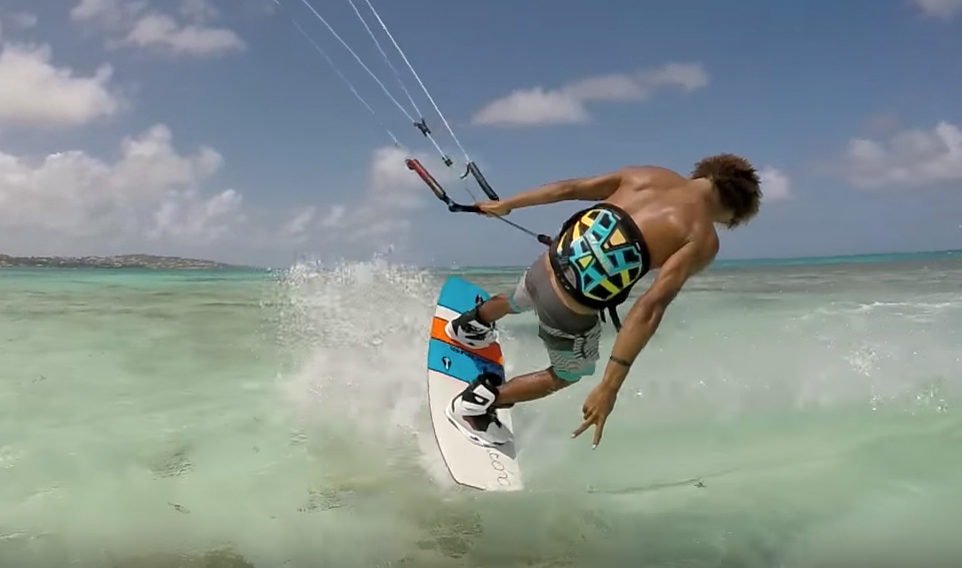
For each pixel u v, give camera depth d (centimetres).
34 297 1205
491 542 285
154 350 662
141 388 524
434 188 400
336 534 293
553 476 362
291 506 321
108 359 621
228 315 913
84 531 293
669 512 313
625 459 384
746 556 272
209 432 427
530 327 791
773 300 1046
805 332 723
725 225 345
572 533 294
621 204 333
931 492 331
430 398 398
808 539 285
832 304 970
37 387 524
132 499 327
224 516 310
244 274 2622
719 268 2939
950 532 290
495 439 384
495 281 1619
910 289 1202
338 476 359
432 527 300
